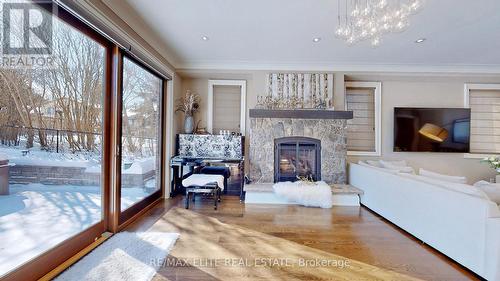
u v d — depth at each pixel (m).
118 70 2.52
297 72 4.25
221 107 4.73
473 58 3.82
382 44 3.30
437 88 4.61
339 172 4.14
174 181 4.14
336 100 4.26
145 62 3.00
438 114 4.45
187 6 2.39
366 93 4.68
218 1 2.29
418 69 4.16
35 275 1.67
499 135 4.57
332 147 4.13
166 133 3.98
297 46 3.45
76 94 2.11
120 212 2.63
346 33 2.47
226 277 1.78
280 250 2.21
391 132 4.63
